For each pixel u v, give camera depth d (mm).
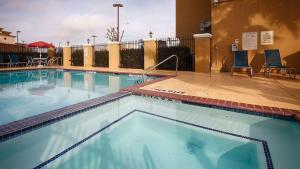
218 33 10859
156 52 12922
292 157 2807
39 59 17562
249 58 10117
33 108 5566
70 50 17531
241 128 3863
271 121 3623
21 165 2676
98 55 15852
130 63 14219
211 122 4211
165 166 2744
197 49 11031
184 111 4598
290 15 9109
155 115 4605
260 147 3180
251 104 4043
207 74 9688
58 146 3156
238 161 2844
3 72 12047
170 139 3549
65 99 6633
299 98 4512
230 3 10453
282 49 9359
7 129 2848
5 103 6074
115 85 9148
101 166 2709
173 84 6543
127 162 2828
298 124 3303
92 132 3738
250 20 9992
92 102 4316
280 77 8266
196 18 15508
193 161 2873
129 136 3652
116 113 4742
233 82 6957
